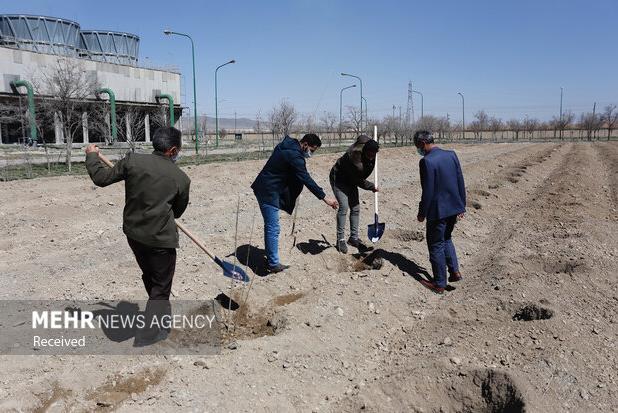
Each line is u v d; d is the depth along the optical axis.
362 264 7.10
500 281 6.20
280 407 3.75
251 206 10.94
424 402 3.96
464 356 4.40
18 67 41.56
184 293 5.66
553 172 20.52
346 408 3.82
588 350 4.46
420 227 9.18
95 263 6.78
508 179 16.83
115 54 56.16
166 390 3.80
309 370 4.26
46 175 15.68
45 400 3.76
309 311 5.18
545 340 4.60
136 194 4.28
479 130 81.50
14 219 8.98
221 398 3.75
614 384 3.99
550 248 7.63
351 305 5.46
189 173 15.02
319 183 14.95
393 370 4.34
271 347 4.46
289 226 8.76
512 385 3.87
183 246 7.30
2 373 4.03
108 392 3.83
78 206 10.13
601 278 6.38
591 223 9.47
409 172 18.84
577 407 3.71
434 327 5.16
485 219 10.21
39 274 6.29
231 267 5.18
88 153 4.36
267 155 27.56
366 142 6.83
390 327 5.25
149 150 32.12
